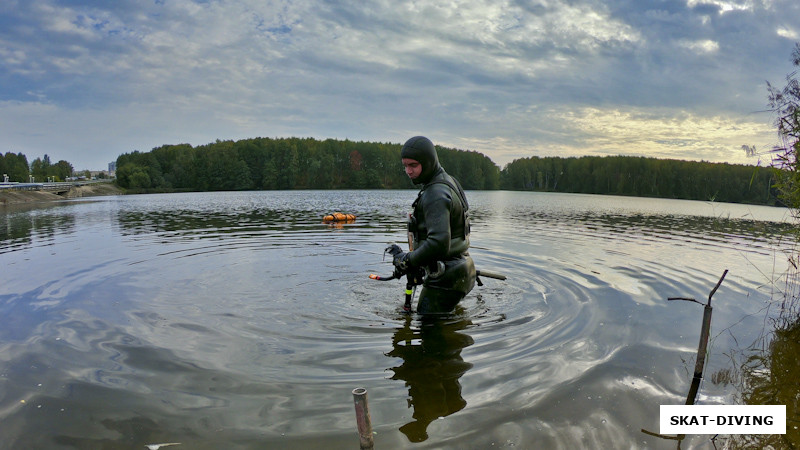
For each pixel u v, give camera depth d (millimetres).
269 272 7633
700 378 3766
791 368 3973
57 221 17562
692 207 34000
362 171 95938
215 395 3482
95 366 3992
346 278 7246
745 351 4355
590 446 2812
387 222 17016
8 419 3145
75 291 6414
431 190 5492
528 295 6320
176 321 5160
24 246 10562
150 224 16094
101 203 34250
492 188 97938
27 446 2846
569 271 7855
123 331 4852
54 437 2943
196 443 2873
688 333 4859
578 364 4027
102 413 3229
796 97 5781
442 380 3713
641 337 4707
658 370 3920
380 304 5895
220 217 19531
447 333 4820
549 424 3055
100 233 13195
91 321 5160
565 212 25594
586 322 5168
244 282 6941
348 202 35062
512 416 3154
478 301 6027
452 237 5625
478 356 4211
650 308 5711
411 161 5562
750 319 5336
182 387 3605
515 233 13656
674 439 2898
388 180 98375
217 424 3082
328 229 14281
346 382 3686
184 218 18953
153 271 7680
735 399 3420
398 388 3576
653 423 3094
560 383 3652
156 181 89562
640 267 8281
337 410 3244
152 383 3674
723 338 4707
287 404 3336
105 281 6977
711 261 9000
